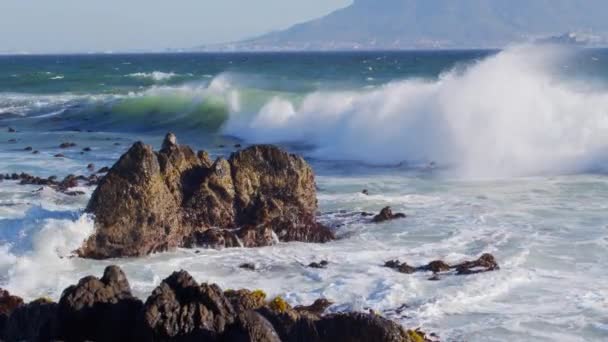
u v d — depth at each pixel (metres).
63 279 16.83
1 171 32.34
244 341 11.35
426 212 23.41
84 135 48.12
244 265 17.97
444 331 13.70
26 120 57.75
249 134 46.00
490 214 22.95
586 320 14.12
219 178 20.22
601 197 25.17
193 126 51.25
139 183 18.84
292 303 15.28
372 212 23.59
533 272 17.05
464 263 17.41
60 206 24.08
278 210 20.44
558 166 30.56
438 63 143.75
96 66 165.38
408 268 17.33
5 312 14.27
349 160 34.84
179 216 19.62
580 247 19.02
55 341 11.84
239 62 178.75
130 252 18.69
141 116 56.22
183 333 11.64
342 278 16.86
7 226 18.95
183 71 127.81
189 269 17.73
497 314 14.49
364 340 11.82
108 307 12.41
